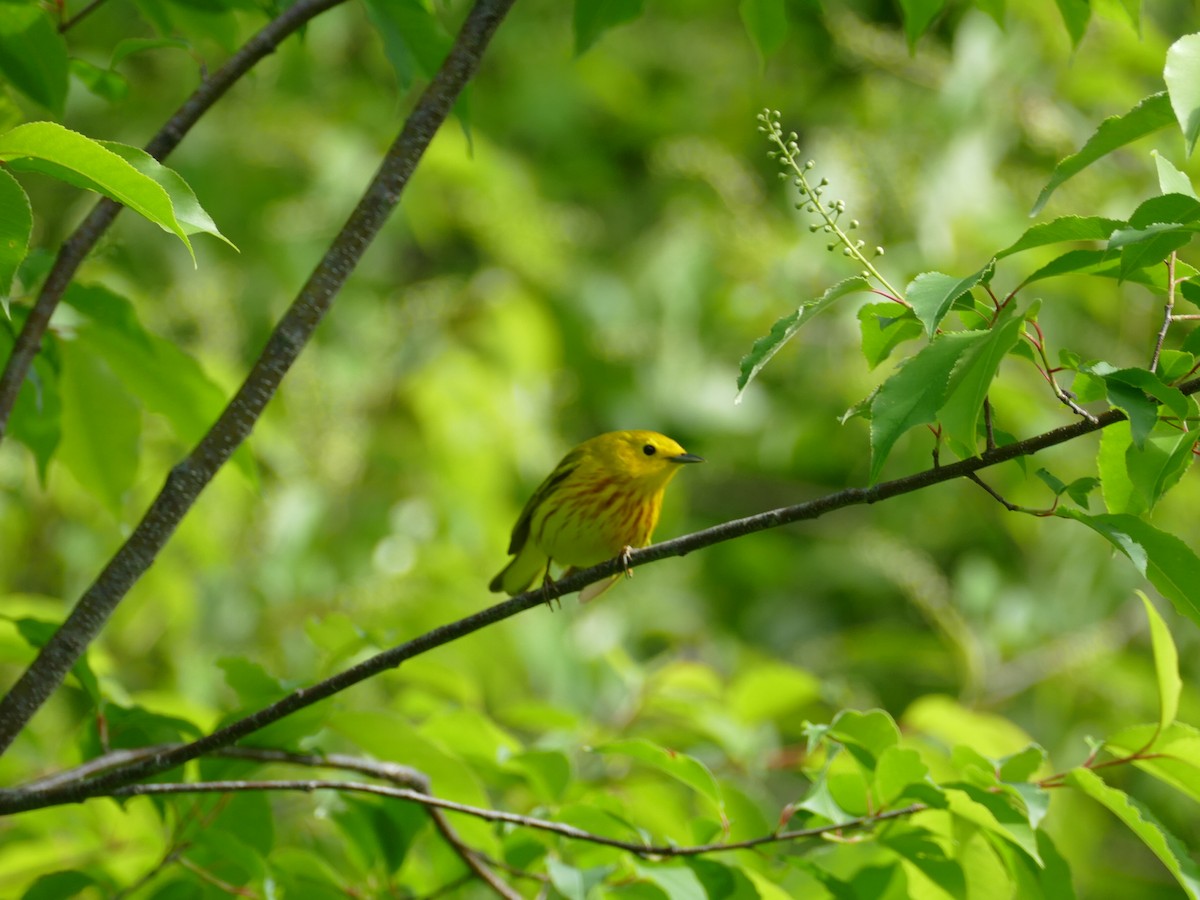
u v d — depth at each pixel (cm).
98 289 656
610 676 1191
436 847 704
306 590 1260
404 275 1711
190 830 629
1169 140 1418
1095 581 1408
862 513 1655
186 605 1155
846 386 1540
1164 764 568
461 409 1344
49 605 877
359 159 1464
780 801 1242
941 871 580
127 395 723
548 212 1599
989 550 1541
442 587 1208
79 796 547
